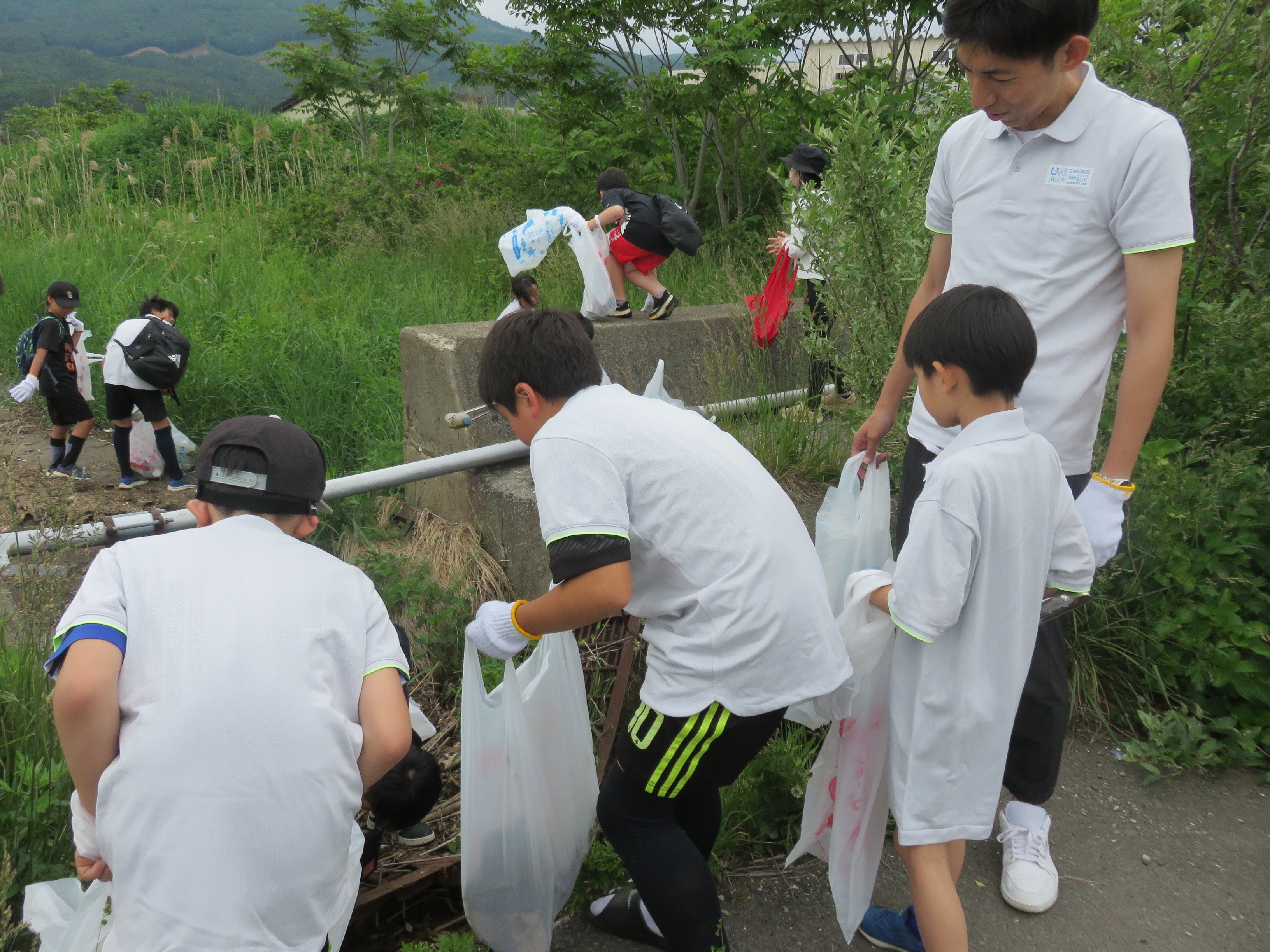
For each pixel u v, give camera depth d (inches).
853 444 101.6
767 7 332.2
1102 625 128.3
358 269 368.2
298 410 226.7
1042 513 71.8
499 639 73.7
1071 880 97.9
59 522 109.7
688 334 211.0
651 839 76.2
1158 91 145.3
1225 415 136.9
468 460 141.0
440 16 604.1
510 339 72.6
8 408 286.4
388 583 144.9
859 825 79.7
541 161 410.9
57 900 67.9
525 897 82.8
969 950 88.2
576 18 360.8
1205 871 99.3
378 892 90.7
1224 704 121.3
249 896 54.0
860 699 78.0
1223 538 125.0
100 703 53.7
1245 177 144.9
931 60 333.4
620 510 67.6
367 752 59.5
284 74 601.9
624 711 119.4
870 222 130.4
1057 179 80.4
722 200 374.6
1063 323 83.1
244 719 54.6
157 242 401.4
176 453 228.4
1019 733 93.7
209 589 57.9
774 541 69.8
